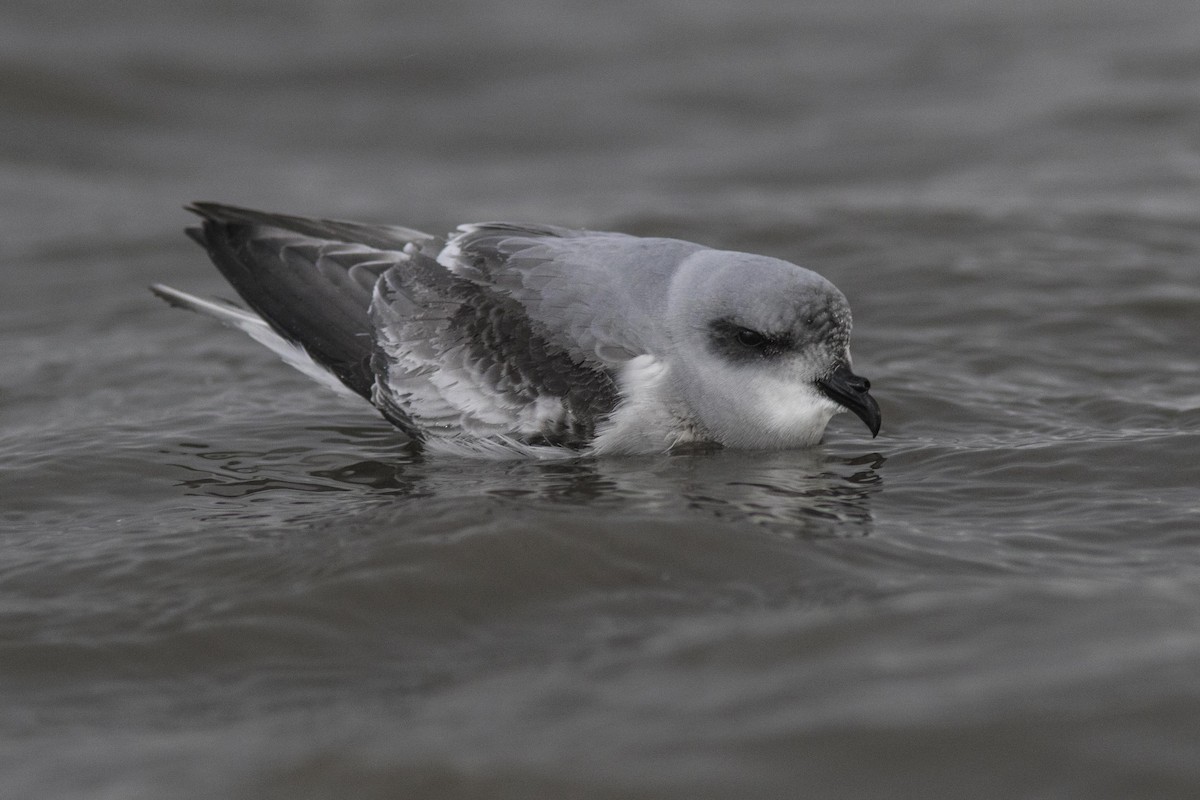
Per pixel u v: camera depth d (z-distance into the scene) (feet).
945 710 25.54
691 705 26.66
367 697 28.71
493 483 41.09
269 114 95.45
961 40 103.71
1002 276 58.85
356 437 46.16
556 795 24.20
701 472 41.75
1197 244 62.54
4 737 27.94
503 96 97.91
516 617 32.09
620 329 43.16
